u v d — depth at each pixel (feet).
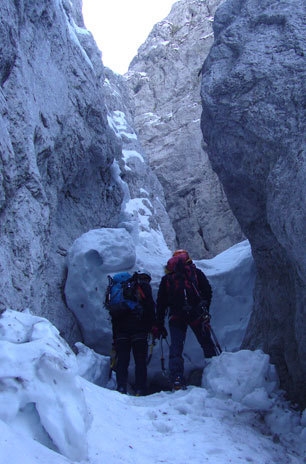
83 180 27.78
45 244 18.34
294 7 18.33
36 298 17.28
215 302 24.56
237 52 19.25
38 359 9.23
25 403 8.73
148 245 46.73
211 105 18.61
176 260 17.72
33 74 20.52
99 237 24.40
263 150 16.67
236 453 11.33
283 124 15.99
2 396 8.63
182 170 66.59
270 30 18.47
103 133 28.63
